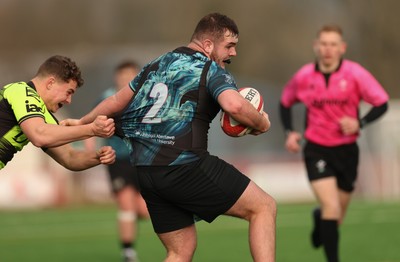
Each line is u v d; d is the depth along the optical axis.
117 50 103.00
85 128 20.88
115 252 39.53
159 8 155.50
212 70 21.05
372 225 47.84
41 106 21.80
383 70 123.31
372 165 75.19
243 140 86.00
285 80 147.00
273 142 87.81
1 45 154.38
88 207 68.31
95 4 158.50
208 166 21.30
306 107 32.56
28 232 48.97
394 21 123.06
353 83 31.84
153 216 22.48
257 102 21.67
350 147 32.12
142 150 21.64
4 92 22.05
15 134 22.17
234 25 21.95
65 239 45.03
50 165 70.38
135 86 21.91
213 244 40.94
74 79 22.41
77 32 156.75
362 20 124.62
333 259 30.80
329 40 31.69
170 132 21.25
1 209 68.31
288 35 147.38
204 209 21.64
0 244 43.16
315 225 33.22
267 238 21.48
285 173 73.75
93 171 70.00
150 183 21.67
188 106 21.16
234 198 21.50
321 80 32.09
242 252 37.81
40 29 156.38
